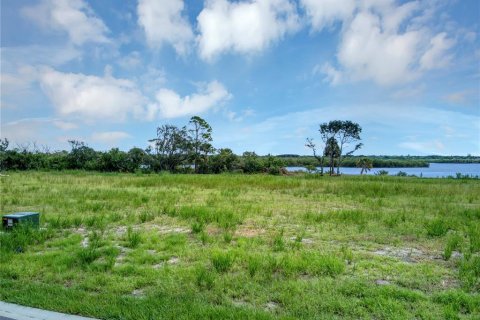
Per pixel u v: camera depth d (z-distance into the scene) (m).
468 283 5.03
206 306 4.27
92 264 5.95
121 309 4.17
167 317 3.97
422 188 20.03
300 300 4.49
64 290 4.83
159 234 8.34
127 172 46.56
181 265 6.01
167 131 50.25
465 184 25.50
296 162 104.00
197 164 52.19
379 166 125.56
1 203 13.04
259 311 4.12
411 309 4.27
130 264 6.06
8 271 5.61
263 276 5.34
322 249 7.04
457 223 9.55
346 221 9.93
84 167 47.72
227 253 6.28
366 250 7.11
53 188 18.67
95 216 9.99
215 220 9.84
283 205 13.27
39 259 6.23
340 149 65.25
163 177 26.44
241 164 55.78
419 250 7.13
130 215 10.44
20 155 43.72
